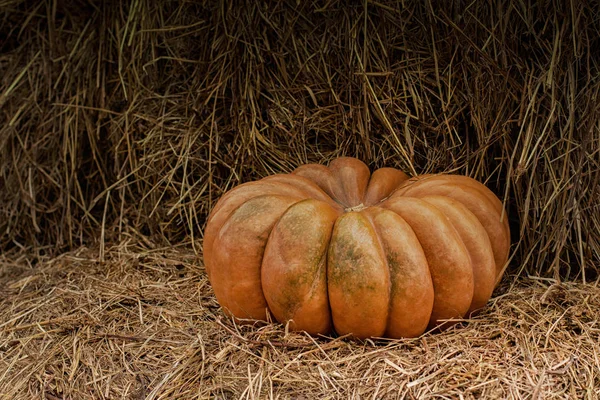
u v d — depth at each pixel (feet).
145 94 7.16
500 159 6.47
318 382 5.41
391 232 5.65
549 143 6.33
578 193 6.28
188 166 7.20
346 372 5.47
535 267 6.49
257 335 5.80
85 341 5.94
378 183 6.31
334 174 6.39
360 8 6.70
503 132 6.40
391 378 5.39
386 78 6.71
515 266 6.58
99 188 7.49
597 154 6.27
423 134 6.73
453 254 5.68
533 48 6.35
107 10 7.20
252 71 6.93
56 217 7.52
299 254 5.67
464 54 6.49
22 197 7.49
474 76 6.49
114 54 7.24
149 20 7.05
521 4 6.29
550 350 5.58
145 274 6.85
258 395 5.36
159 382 5.55
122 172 7.34
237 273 5.82
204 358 5.64
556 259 6.28
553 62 6.19
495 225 6.04
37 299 6.59
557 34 6.21
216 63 6.98
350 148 6.92
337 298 5.61
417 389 5.31
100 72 7.27
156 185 7.22
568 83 6.25
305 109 6.93
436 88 6.67
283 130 6.97
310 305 5.67
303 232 5.69
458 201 6.00
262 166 7.04
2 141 7.44
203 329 5.98
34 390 5.63
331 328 5.81
